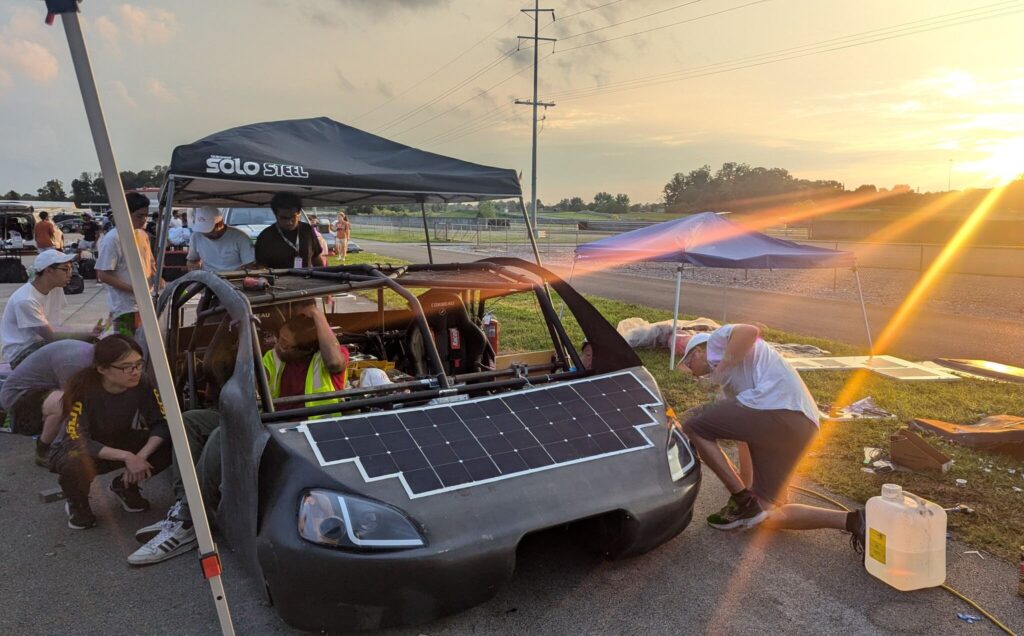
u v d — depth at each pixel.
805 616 2.97
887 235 38.03
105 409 3.85
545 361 5.50
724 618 2.95
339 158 5.68
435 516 2.66
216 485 3.38
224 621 2.55
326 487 2.66
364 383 3.75
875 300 15.24
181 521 3.56
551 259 26.95
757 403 3.60
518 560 3.42
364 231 58.44
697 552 3.54
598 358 4.10
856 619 2.94
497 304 12.23
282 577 2.60
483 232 51.81
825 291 17.14
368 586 2.53
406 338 4.51
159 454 3.86
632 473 3.11
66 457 3.74
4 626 2.92
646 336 8.67
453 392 3.43
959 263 24.58
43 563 3.48
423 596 2.58
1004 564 3.40
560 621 2.93
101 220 31.11
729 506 3.76
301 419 3.09
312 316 3.63
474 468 2.90
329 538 2.54
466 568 2.60
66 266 5.69
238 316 3.30
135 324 6.11
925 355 9.06
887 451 4.89
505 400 3.40
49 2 2.11
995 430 5.02
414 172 5.47
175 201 6.37
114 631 2.89
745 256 7.95
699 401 6.28
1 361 6.01
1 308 11.80
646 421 3.44
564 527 3.46
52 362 4.76
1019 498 4.13
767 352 3.72
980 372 7.77
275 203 6.13
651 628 2.88
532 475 2.95
